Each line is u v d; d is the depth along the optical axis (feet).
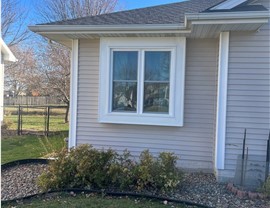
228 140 18.52
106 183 16.72
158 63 21.06
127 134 22.06
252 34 18.16
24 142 34.14
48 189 16.35
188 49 21.13
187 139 21.34
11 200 14.78
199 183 18.21
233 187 16.69
